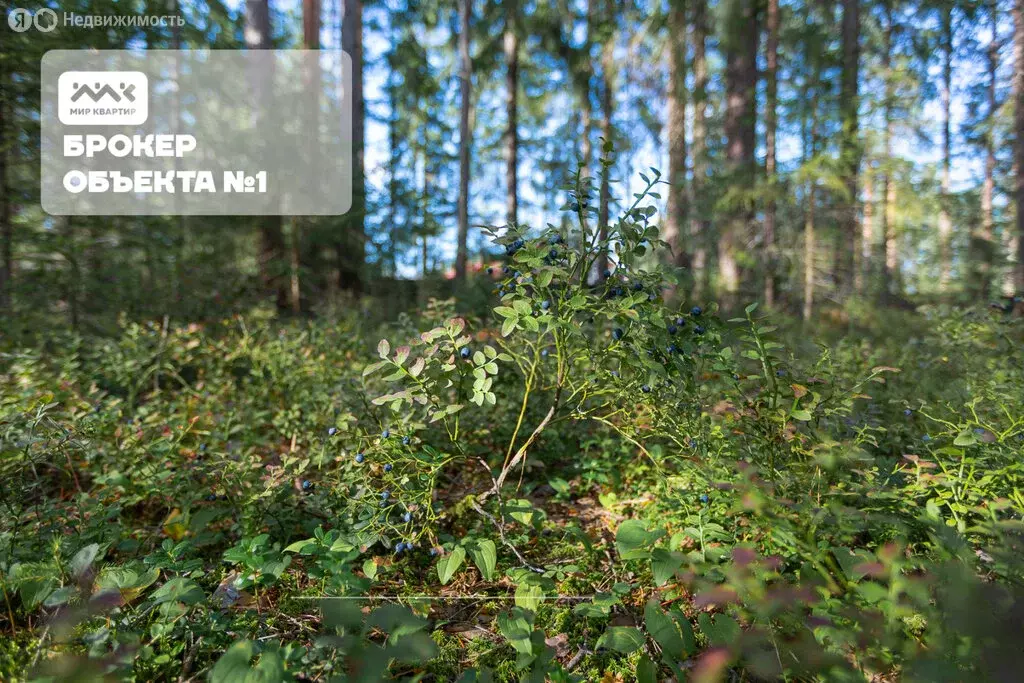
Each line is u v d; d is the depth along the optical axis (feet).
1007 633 4.14
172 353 15.71
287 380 14.37
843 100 27.78
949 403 9.07
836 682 4.58
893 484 7.45
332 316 22.34
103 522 7.42
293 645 5.32
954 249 32.04
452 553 7.07
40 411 7.38
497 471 9.15
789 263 27.84
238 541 8.56
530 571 7.54
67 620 4.87
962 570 4.58
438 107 69.87
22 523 6.98
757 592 4.75
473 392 7.98
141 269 23.49
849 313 25.62
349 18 36.94
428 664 6.21
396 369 7.95
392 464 7.75
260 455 11.74
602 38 41.91
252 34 31.19
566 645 6.54
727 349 7.82
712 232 29.68
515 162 47.65
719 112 35.78
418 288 34.60
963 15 33.37
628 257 7.50
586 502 10.18
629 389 8.09
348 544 7.06
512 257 7.68
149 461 9.02
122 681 5.13
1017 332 14.11
